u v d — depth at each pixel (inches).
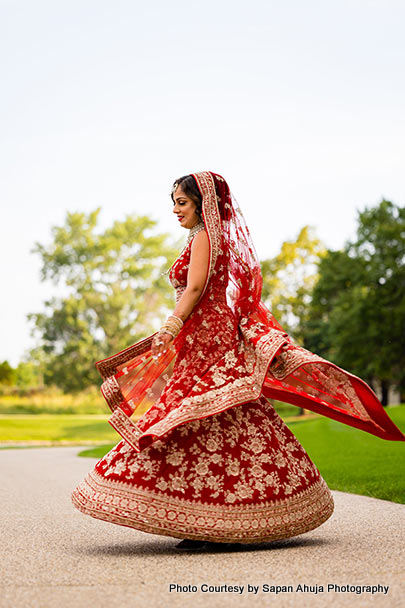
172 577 123.2
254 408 159.6
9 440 1333.7
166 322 157.9
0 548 159.6
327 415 176.4
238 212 171.9
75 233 2556.6
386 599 105.7
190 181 168.4
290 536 152.0
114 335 2475.4
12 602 105.4
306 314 2033.7
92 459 652.1
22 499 291.1
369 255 1558.8
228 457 152.2
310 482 157.9
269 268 2048.5
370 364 1482.5
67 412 2463.1
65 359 2420.0
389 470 367.9
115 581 120.6
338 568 128.8
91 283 2527.1
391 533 177.8
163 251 2568.9
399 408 879.1
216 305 164.1
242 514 148.5
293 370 159.5
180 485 148.7
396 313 1446.9
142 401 163.5
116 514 146.2
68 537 179.2
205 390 156.1
